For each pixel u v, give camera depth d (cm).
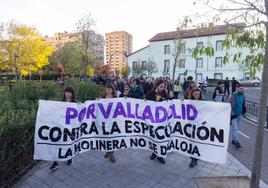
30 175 523
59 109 527
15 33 3959
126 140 570
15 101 732
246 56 426
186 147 559
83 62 2433
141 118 564
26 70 4194
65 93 594
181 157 636
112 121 566
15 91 930
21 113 554
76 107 537
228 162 610
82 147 559
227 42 429
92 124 562
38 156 519
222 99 1411
